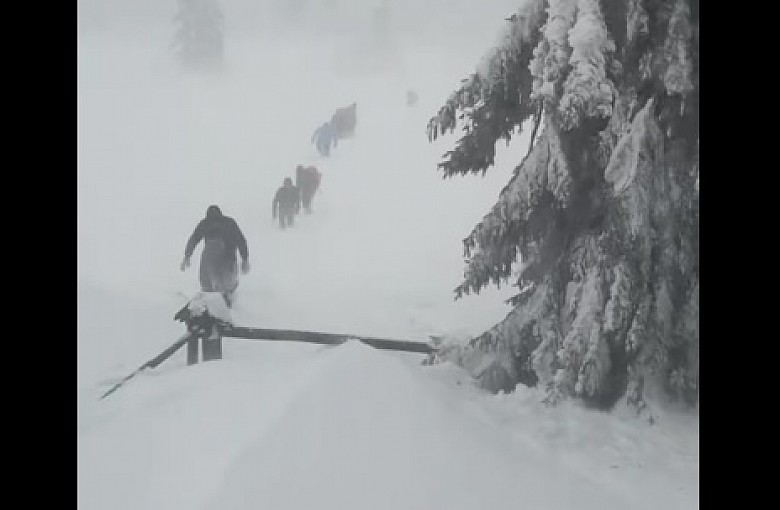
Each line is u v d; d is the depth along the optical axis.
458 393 7.25
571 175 7.20
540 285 7.61
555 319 7.41
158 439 5.22
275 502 4.33
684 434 6.38
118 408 6.14
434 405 5.83
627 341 6.61
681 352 6.80
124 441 5.23
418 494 4.61
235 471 4.58
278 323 11.63
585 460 6.05
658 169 6.85
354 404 5.41
